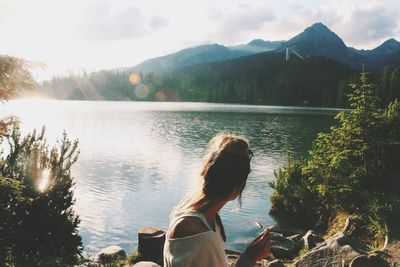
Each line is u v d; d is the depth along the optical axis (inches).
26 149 336.8
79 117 3735.2
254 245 63.3
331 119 3651.6
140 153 1448.1
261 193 790.5
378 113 483.8
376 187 463.2
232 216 626.8
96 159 1284.4
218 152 61.8
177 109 5826.8
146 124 2982.3
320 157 515.8
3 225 306.3
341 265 296.5
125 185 885.8
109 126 2758.4
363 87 486.6
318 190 534.9
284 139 1948.8
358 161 480.7
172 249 58.1
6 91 211.5
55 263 302.0
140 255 412.5
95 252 486.6
